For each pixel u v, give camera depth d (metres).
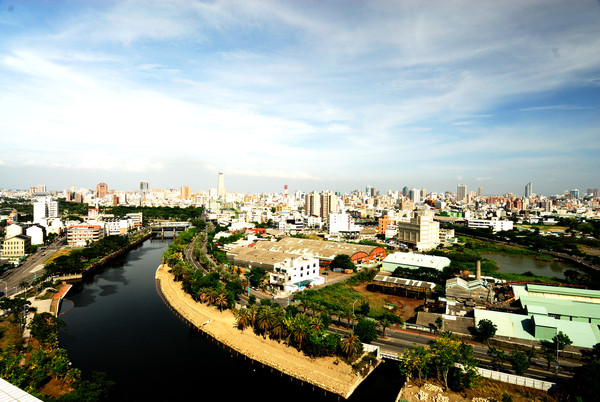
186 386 103.31
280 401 96.06
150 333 140.50
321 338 110.62
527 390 91.38
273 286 188.00
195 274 184.62
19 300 145.38
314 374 103.31
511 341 115.75
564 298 153.25
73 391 87.06
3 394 61.41
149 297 186.88
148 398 97.44
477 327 124.38
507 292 171.62
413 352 103.75
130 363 116.69
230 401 96.19
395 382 102.50
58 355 102.19
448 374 98.31
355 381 99.19
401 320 137.25
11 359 94.25
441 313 149.75
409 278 199.50
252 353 118.19
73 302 177.75
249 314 133.88
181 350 126.06
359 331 116.44
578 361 106.44
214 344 130.75
